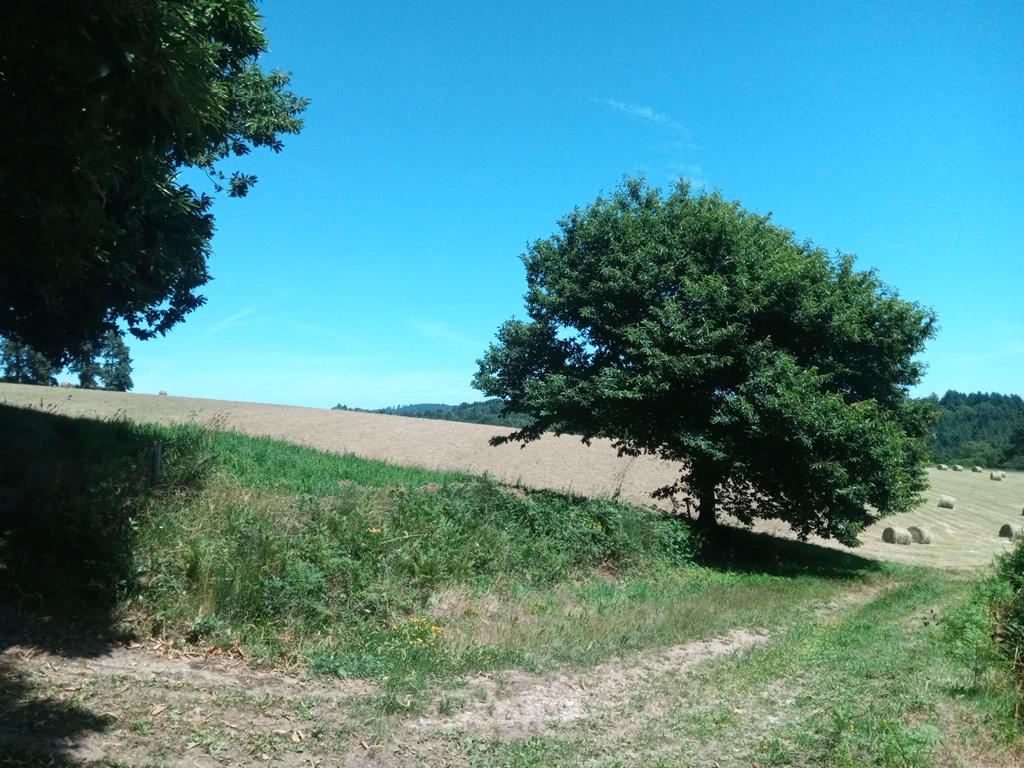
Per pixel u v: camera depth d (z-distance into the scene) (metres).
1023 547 11.09
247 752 4.79
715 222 17.44
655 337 16.67
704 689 6.97
